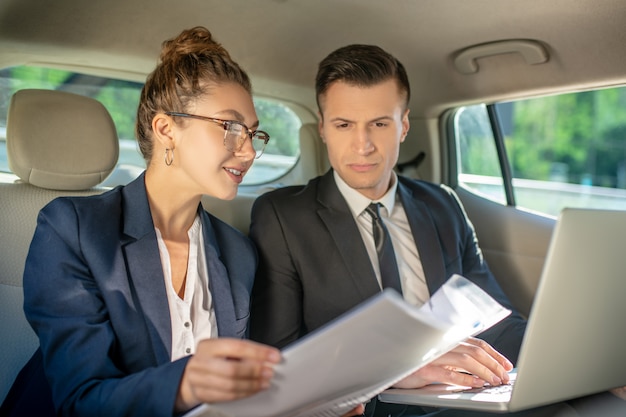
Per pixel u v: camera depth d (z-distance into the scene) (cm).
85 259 129
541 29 191
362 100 170
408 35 204
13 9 162
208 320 142
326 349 89
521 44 201
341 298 171
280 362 90
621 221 111
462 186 276
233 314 144
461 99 249
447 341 104
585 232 107
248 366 91
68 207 133
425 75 237
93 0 167
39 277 127
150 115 139
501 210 259
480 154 266
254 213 183
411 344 96
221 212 197
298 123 276
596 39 187
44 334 124
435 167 276
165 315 132
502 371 144
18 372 152
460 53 216
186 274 143
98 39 187
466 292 127
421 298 182
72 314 125
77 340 121
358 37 205
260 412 100
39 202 163
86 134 166
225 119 135
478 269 201
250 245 163
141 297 131
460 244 198
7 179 181
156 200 142
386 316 87
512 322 183
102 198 139
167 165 138
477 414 134
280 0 179
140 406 107
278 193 187
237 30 195
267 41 205
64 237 129
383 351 95
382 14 189
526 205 259
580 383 118
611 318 116
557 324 109
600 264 110
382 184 183
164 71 137
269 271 173
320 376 94
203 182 136
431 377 140
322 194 183
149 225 136
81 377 117
